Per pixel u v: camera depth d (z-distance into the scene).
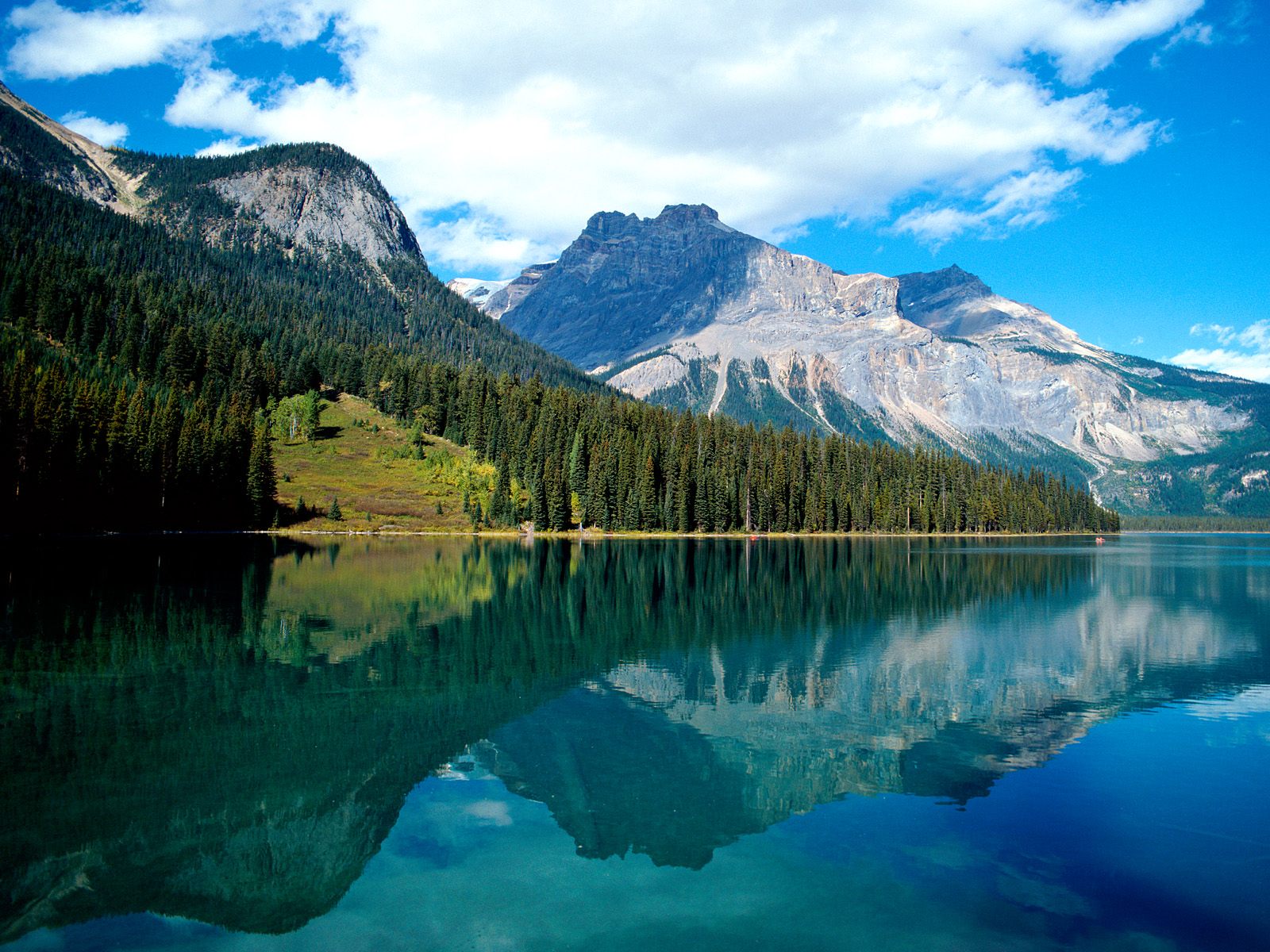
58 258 188.75
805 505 186.75
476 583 72.38
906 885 17.61
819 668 39.12
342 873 17.97
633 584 75.12
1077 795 22.92
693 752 26.33
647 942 15.36
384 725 28.73
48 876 17.91
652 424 187.50
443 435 194.25
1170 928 15.98
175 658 38.09
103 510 113.25
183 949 15.16
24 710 29.61
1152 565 113.88
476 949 15.14
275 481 144.75
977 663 40.97
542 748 26.55
